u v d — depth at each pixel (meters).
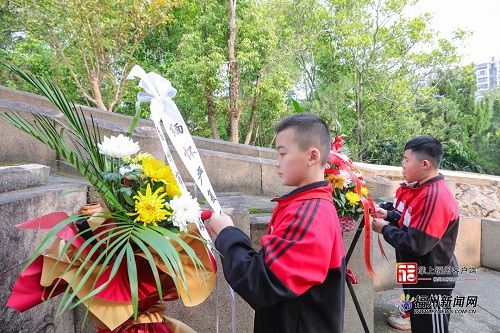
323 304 1.18
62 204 1.75
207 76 9.51
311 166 1.26
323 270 1.08
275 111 11.31
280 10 13.86
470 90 16.05
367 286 2.62
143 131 3.24
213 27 10.16
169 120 1.13
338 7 14.34
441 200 1.98
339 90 13.78
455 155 12.94
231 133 10.90
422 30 13.57
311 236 1.08
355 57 14.66
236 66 10.23
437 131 13.48
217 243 1.21
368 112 14.34
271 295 1.04
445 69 14.56
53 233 0.91
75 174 2.92
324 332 1.18
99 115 5.81
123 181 1.18
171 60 11.23
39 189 1.73
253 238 2.27
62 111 1.08
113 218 1.12
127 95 10.05
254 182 4.05
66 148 1.04
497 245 4.15
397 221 2.35
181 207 1.07
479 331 2.87
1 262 1.27
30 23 7.59
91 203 2.06
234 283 1.08
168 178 1.17
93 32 7.98
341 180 1.93
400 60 14.25
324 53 15.50
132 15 7.76
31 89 8.47
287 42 13.84
